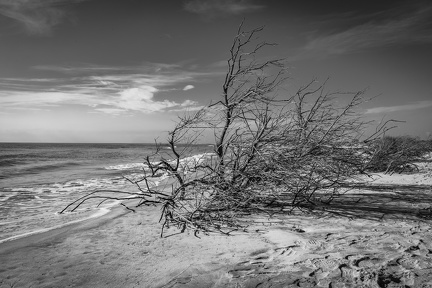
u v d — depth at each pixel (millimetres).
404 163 11383
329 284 2580
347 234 3984
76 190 10055
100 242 4172
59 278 3027
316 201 6055
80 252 3781
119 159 30922
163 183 10406
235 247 3727
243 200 5574
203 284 2725
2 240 4332
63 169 18641
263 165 5656
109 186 10875
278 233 4172
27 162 24891
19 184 11688
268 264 3107
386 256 3113
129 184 11398
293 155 5594
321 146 5656
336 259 3098
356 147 5980
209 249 3715
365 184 7984
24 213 6480
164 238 4277
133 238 4320
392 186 7910
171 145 5828
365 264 2930
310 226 4477
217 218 5043
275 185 5582
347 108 5699
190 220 4949
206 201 5703
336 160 5797
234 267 3080
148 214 5883
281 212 5387
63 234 4594
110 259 3518
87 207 7039
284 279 2721
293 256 3279
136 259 3494
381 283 2531
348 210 5344
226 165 5645
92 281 2947
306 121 5824
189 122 5875
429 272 2691
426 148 15812
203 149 6047
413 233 3896
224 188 5574
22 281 2971
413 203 5781
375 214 5016
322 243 3646
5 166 20422
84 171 17172
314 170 5605
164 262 3367
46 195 9109
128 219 5477
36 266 3344
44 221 5641
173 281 2826
